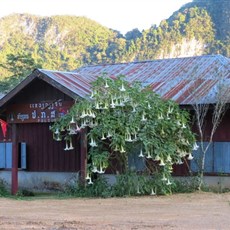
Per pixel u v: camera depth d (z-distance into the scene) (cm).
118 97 1686
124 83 1719
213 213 1278
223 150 1902
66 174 2147
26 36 11656
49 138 2209
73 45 10562
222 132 1906
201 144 1858
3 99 2002
